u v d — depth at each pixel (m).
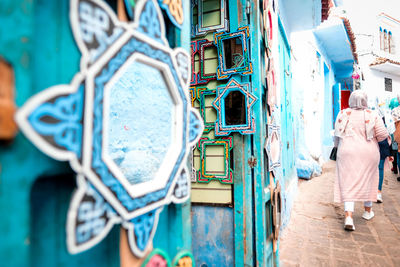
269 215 2.19
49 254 0.46
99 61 0.46
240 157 1.98
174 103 0.71
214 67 2.11
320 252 2.62
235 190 1.98
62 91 0.40
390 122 5.57
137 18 0.57
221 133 2.01
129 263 0.59
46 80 0.42
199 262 2.08
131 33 0.54
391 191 4.91
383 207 3.98
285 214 3.23
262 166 1.92
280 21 3.44
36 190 0.45
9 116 0.35
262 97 2.06
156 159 0.72
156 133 0.73
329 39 8.08
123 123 0.75
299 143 6.22
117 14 0.56
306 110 6.69
